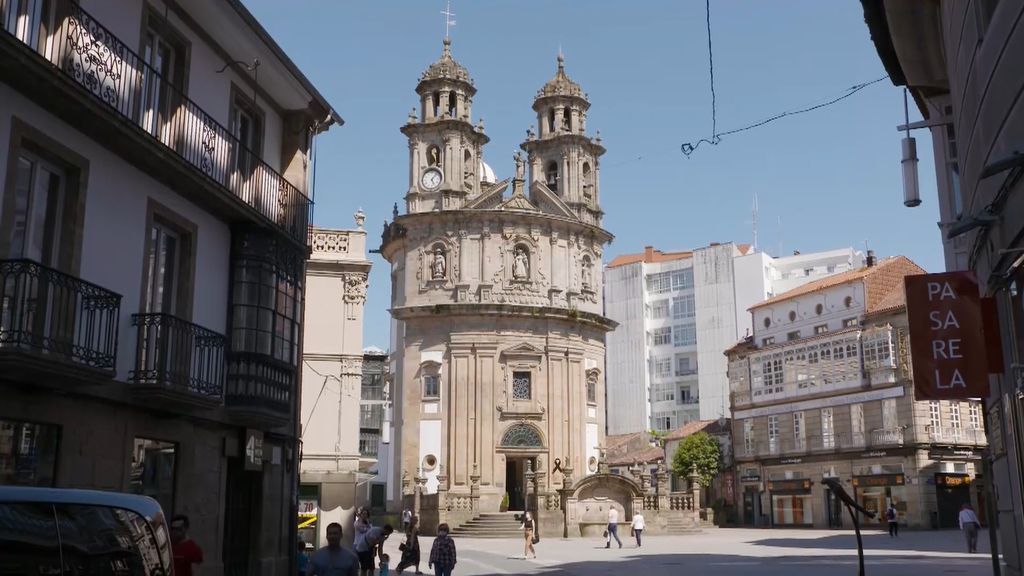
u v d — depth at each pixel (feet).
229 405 57.41
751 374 208.64
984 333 40.16
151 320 49.08
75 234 44.68
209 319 57.41
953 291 42.09
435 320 177.37
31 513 20.74
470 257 179.32
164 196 52.80
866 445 176.24
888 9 51.57
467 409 172.96
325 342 94.89
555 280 181.88
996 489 49.75
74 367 41.09
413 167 185.37
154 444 51.06
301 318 68.03
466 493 169.07
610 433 296.51
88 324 43.60
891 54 58.18
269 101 67.36
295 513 67.21
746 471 206.59
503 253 179.63
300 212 67.77
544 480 164.25
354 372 94.94
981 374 41.16
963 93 44.01
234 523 60.23
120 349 47.83
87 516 22.00
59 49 43.55
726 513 212.02
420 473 172.96
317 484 91.97
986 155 38.75
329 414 93.61
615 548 122.93
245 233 60.70
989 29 36.88
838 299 191.62
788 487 193.47
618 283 303.48
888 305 177.27
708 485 218.79
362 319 96.27
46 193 44.34
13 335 38.58
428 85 186.80
